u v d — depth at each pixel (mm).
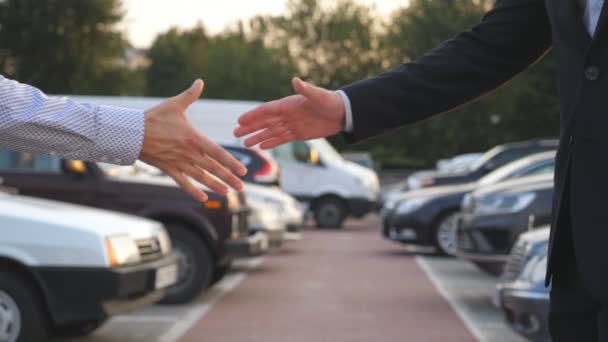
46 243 7445
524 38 2316
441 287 13828
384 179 47812
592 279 1947
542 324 7211
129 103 22797
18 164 11711
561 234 2045
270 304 11695
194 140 2209
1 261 7430
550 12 2082
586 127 1963
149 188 11844
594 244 1944
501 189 12453
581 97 1973
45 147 2182
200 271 11727
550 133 57906
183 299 11656
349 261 18188
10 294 7332
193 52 115438
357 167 30266
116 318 10445
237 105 23688
